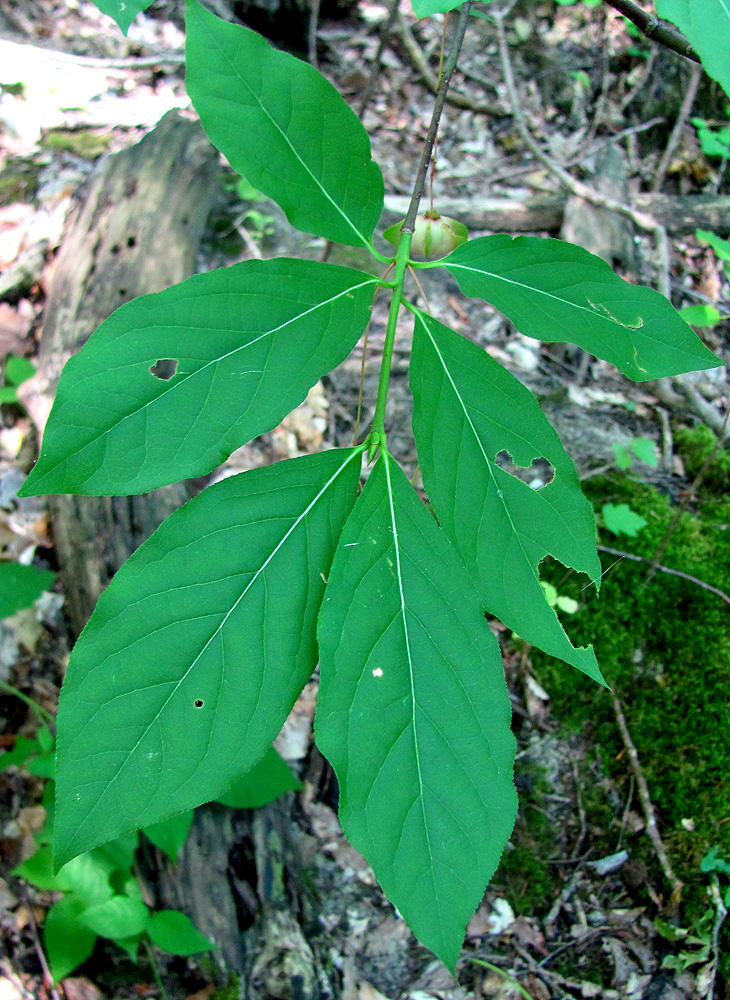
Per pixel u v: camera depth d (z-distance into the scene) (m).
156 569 0.18
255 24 0.79
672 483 0.58
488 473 0.19
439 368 0.20
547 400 0.60
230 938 0.43
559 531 0.19
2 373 0.58
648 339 0.20
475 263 0.21
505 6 0.80
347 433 0.57
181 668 0.18
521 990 0.45
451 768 0.17
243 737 0.17
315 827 0.48
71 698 0.17
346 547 0.18
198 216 0.61
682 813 0.49
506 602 0.19
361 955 0.45
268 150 0.20
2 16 0.73
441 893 0.17
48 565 0.53
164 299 0.18
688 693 0.51
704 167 0.77
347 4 0.81
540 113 0.79
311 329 0.19
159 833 0.39
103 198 0.61
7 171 0.67
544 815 0.50
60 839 0.17
